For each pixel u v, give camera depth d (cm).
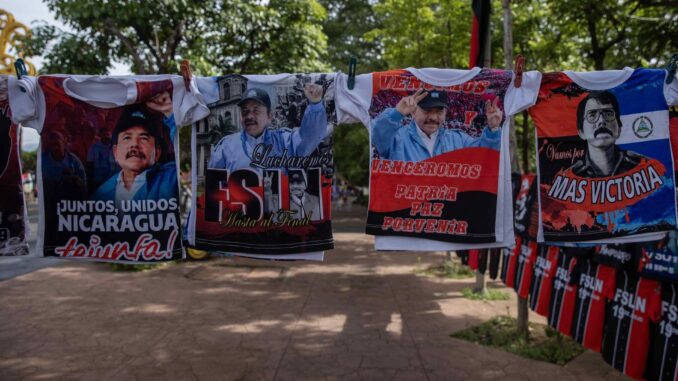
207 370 443
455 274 889
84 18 801
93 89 312
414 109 311
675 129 320
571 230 316
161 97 312
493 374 440
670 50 879
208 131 315
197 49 905
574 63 1057
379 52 2009
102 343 512
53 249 314
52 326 567
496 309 660
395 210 312
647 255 368
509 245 314
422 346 512
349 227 1767
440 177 312
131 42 920
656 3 851
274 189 315
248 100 313
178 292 745
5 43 476
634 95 311
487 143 312
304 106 313
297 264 1005
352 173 2175
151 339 526
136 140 313
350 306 672
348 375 436
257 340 526
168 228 317
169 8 828
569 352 488
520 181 576
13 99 307
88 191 314
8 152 310
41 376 427
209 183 316
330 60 1841
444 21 1080
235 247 317
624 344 394
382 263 1024
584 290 454
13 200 314
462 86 311
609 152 313
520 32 1024
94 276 850
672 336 350
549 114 316
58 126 312
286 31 986
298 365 457
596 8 865
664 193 310
